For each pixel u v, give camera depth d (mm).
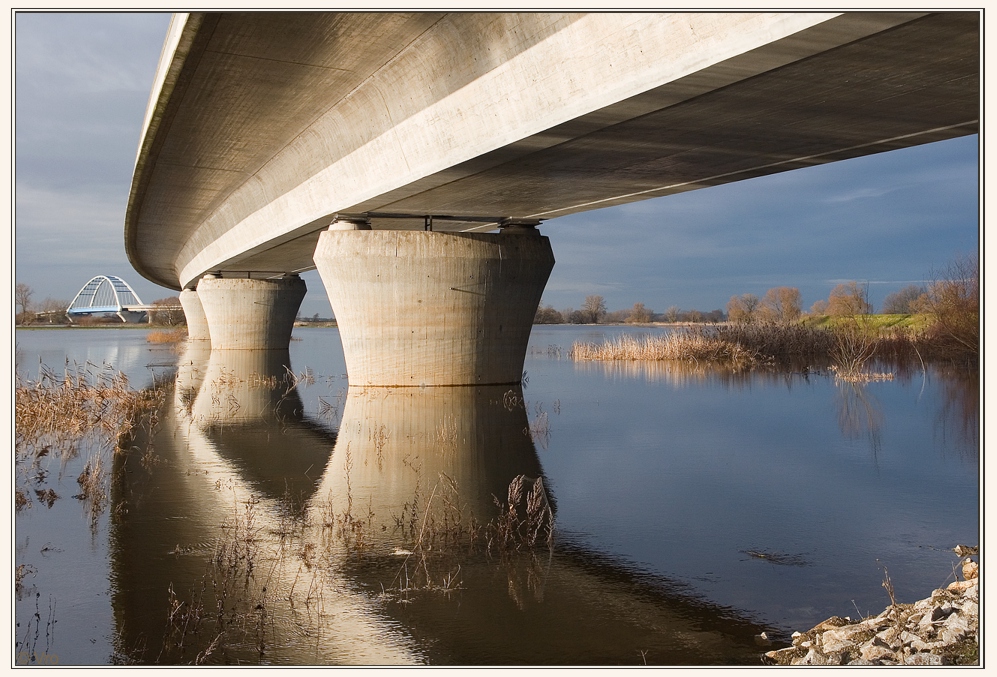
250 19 14188
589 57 12047
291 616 8312
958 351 37344
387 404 22797
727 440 18234
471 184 18609
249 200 30938
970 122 13406
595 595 8828
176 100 19047
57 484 14492
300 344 73438
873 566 9695
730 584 9117
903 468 15250
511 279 25984
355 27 14641
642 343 46438
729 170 17906
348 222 25250
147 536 11211
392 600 8719
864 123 13430
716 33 9977
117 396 24484
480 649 7469
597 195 21328
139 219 40906
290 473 15023
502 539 10789
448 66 15336
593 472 14914
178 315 149625
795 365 38656
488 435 18484
